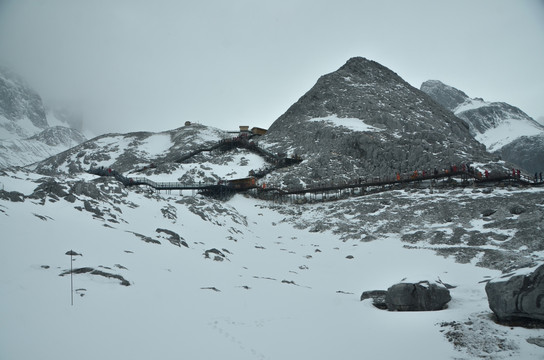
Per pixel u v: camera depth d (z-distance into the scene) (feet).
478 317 83.51
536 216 190.80
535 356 64.08
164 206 203.62
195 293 98.58
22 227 109.81
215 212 234.38
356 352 71.82
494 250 169.48
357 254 191.93
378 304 106.52
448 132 454.81
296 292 120.06
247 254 176.24
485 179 264.52
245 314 89.40
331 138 424.87
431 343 73.92
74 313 69.21
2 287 71.51
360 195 294.05
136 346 63.05
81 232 125.29
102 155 572.92
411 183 297.74
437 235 198.39
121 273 95.25
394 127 442.91
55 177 191.11
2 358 51.57
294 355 69.46
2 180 168.04
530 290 74.79
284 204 305.73
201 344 68.49
